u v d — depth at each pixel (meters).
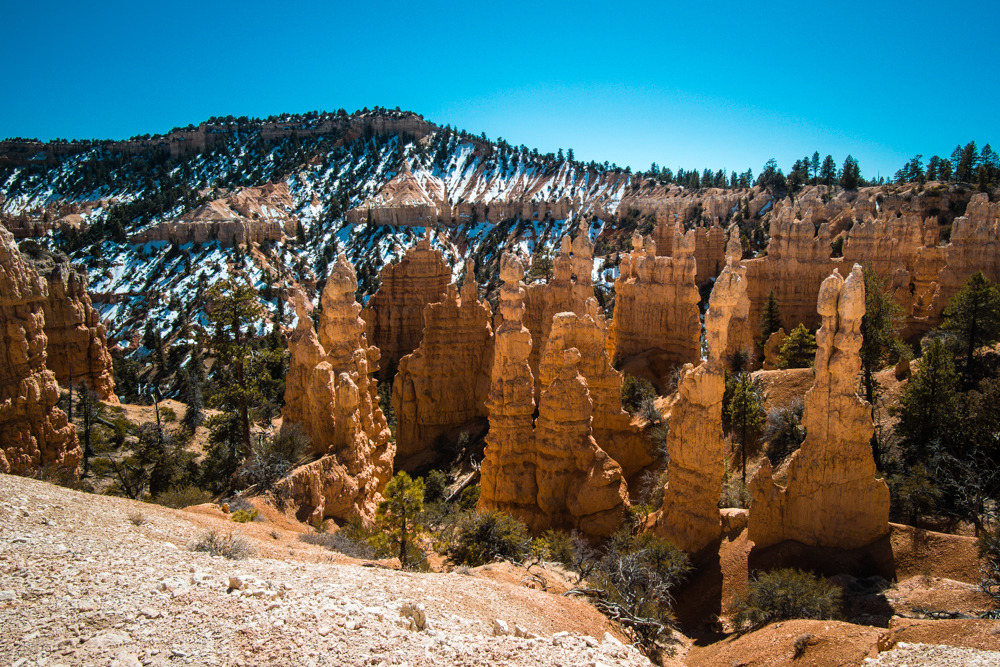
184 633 11.29
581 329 37.75
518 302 31.25
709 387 25.61
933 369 33.38
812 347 51.47
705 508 26.06
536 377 53.97
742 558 24.56
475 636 12.89
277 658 10.84
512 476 30.97
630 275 60.97
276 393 66.69
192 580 13.41
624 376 53.56
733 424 39.41
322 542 23.59
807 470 24.67
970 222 51.84
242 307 43.72
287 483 28.03
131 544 15.73
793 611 20.59
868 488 23.98
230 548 17.42
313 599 13.23
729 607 22.94
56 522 16.55
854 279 23.59
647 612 20.16
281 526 25.88
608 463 29.34
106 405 52.72
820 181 176.62
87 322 55.38
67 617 11.35
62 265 53.84
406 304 80.62
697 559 25.47
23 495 17.91
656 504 32.78
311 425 32.25
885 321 40.12
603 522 28.31
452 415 59.25
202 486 39.25
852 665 15.78
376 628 12.24
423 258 80.44
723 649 19.62
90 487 32.28
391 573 16.78
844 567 23.34
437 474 46.69
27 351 28.97
